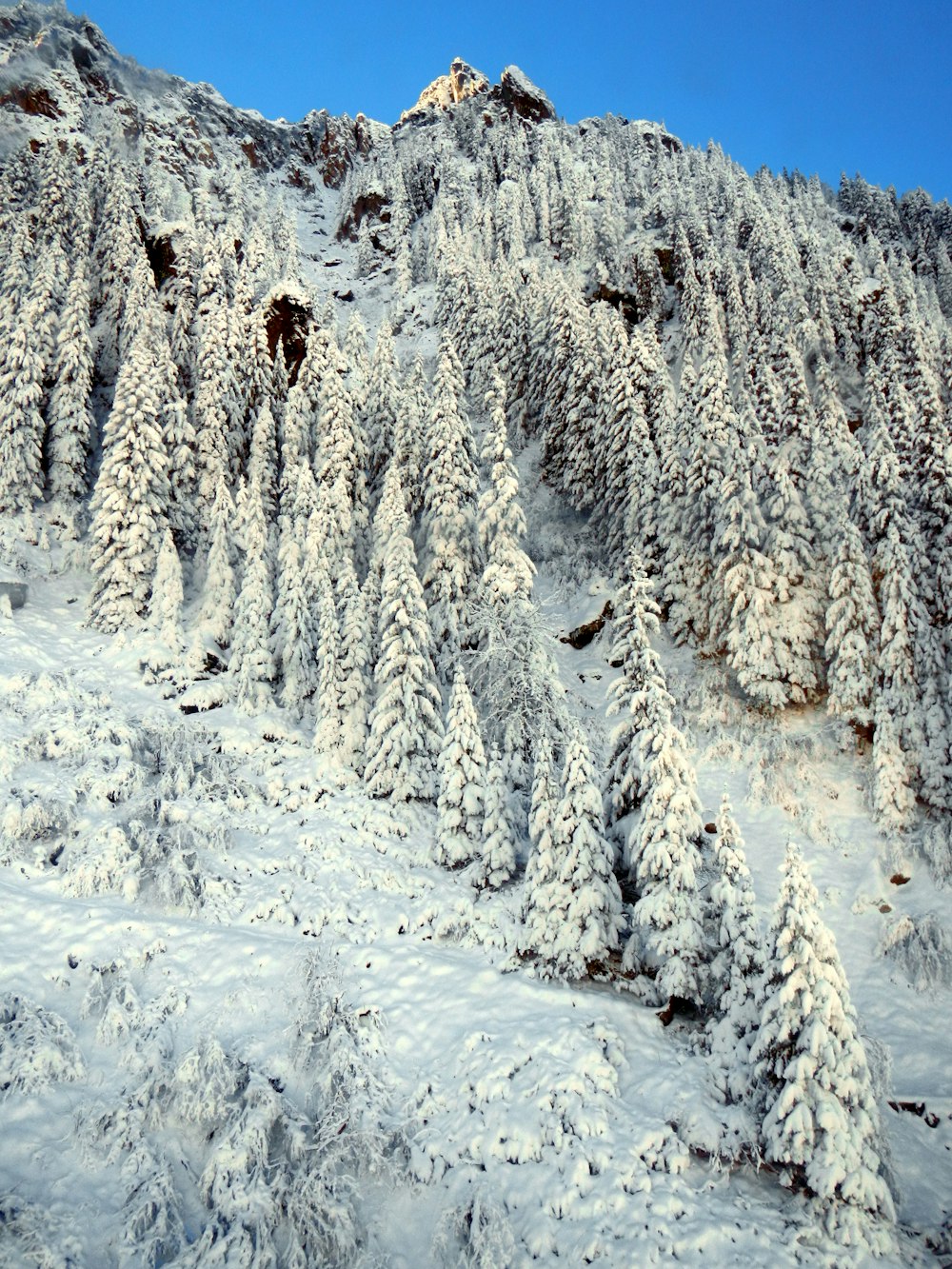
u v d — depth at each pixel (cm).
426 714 2614
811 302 6241
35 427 3881
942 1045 1827
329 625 2794
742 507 3033
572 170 9925
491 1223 1233
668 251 7644
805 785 2683
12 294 4247
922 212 10181
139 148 9694
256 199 10506
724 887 1574
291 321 5159
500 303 6250
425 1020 1706
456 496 3416
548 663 2794
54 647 3114
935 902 2202
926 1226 1325
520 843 2272
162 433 3816
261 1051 1567
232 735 2784
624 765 1981
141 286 4612
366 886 2162
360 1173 1380
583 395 4644
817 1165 1198
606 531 4341
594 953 1727
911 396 3638
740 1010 1483
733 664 2988
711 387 3544
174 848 2094
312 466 4119
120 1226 1205
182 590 3306
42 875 1962
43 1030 1477
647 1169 1315
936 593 2762
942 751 2458
